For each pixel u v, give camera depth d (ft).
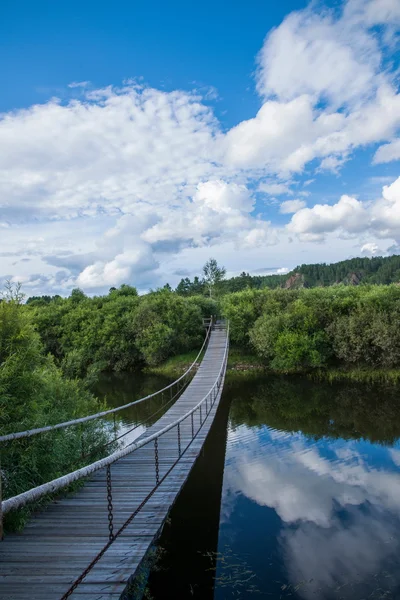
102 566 14.70
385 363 79.30
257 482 36.52
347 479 36.09
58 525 18.35
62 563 14.90
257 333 91.15
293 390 74.54
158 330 98.89
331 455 42.01
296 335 84.33
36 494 12.29
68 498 22.03
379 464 38.86
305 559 25.00
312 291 103.91
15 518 17.72
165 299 111.04
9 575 14.10
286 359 84.38
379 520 29.14
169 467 27.84
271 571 23.93
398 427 50.47
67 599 12.71
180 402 51.31
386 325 78.07
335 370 84.89
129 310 113.60
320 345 85.20
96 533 17.51
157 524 18.51
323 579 23.03
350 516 29.91
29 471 22.16
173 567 24.47
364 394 68.39
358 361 85.35
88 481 25.02
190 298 124.36
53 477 22.59
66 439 27.71
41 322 118.62
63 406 34.88
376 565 24.20
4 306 28.17
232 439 49.47
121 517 19.30
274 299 103.04
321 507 31.48
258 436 50.06
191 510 32.09
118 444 36.60
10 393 25.52
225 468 40.19
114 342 105.40
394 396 65.77
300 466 39.63
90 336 107.65
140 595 20.86
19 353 27.04
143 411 65.57
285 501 32.76
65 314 122.52
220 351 87.45
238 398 71.56
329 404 64.18
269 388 76.84
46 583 13.60
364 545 26.27
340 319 86.28
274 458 42.14
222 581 23.11
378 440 45.80
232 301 112.06
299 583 22.68
